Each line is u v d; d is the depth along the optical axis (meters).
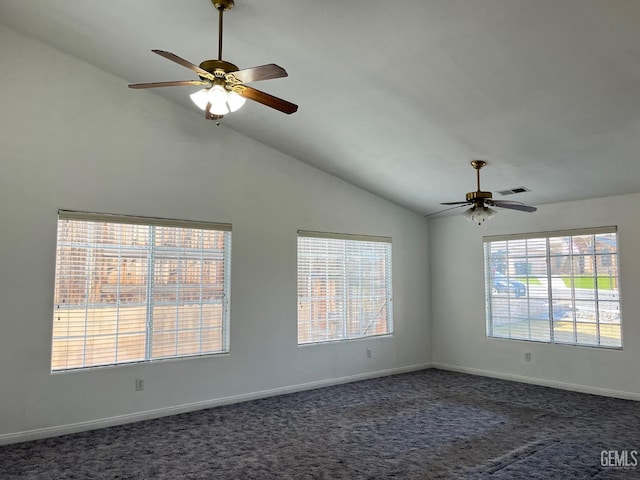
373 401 4.85
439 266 6.80
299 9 2.91
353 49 3.24
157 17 3.26
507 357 5.92
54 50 4.01
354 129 4.47
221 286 4.84
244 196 5.01
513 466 3.14
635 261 4.89
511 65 3.12
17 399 3.65
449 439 3.68
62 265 3.95
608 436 3.73
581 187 4.98
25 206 3.78
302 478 2.97
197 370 4.56
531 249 5.80
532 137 4.03
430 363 6.79
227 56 3.59
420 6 2.71
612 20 2.57
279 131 4.82
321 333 5.60
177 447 3.52
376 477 2.97
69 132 4.02
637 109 3.41
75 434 3.82
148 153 4.42
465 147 4.42
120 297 4.22
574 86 3.24
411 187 5.76
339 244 5.90
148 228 4.42
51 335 3.83
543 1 2.52
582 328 5.29
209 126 4.83
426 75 3.40
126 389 4.15
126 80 4.34
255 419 4.23
